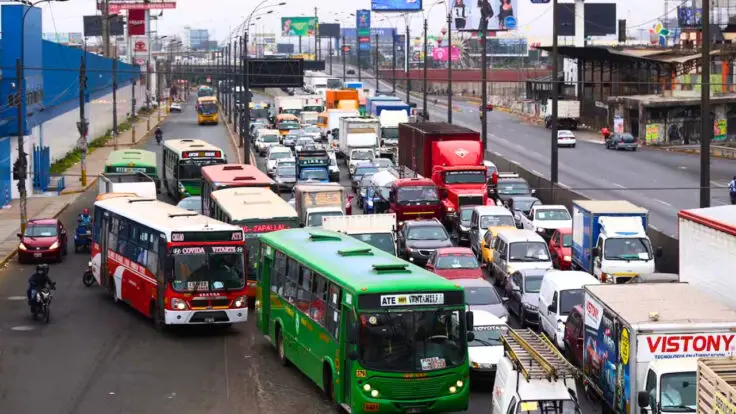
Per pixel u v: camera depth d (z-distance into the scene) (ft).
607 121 524.93
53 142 382.63
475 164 250.98
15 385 119.34
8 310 162.50
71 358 132.16
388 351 101.30
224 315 142.61
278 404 111.55
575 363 120.16
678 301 98.99
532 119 616.39
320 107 581.53
